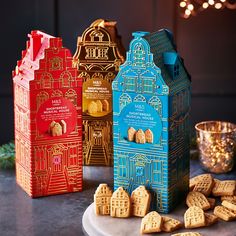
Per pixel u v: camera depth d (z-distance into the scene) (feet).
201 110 10.04
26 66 5.74
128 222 5.16
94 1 9.56
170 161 5.28
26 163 5.76
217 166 6.14
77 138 5.77
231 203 5.27
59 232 5.10
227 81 9.91
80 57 6.28
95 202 5.26
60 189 5.80
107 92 6.33
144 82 5.17
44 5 9.59
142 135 5.28
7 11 9.62
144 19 9.59
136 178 5.38
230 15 9.63
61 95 5.63
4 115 10.00
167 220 5.08
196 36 9.73
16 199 5.70
